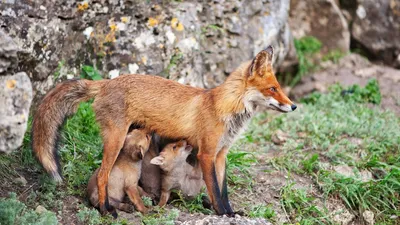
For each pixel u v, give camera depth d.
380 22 19.75
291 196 11.09
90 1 12.48
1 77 7.62
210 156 9.52
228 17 14.55
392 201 11.87
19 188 9.65
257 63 9.48
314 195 11.55
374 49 19.80
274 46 15.39
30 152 10.48
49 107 9.45
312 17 19.69
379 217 11.64
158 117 9.63
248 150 12.98
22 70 11.23
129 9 13.06
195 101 9.67
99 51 12.77
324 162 12.70
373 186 11.82
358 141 13.74
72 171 10.28
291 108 9.46
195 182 10.10
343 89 17.36
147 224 8.96
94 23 12.65
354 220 11.46
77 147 10.98
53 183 9.70
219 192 9.55
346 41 19.84
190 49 13.69
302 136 13.95
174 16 13.53
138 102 9.59
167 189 9.78
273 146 13.48
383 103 16.75
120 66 12.99
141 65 13.12
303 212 10.94
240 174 11.65
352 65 19.45
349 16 20.02
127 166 9.50
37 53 11.51
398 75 18.80
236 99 9.48
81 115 11.80
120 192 9.50
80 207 9.31
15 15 11.12
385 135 13.91
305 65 19.05
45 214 8.55
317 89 17.86
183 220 9.27
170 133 9.73
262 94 9.53
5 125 7.43
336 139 13.80
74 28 12.28
